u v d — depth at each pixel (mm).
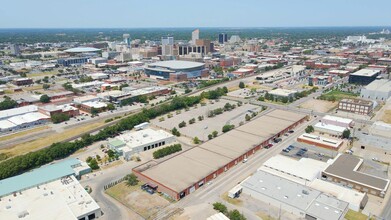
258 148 115250
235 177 95375
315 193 81688
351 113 163250
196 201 82812
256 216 75688
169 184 87250
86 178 96125
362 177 90625
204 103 185625
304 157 108938
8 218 70188
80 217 73125
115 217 76438
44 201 77750
